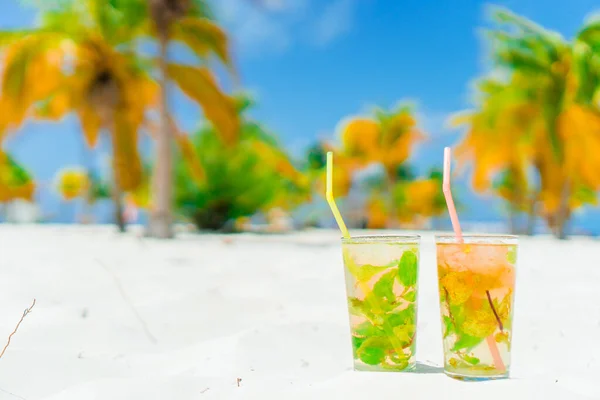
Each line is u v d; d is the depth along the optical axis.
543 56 18.22
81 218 23.95
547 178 20.25
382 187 39.41
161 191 13.02
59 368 2.06
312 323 2.85
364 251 1.84
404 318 1.84
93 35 13.77
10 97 12.98
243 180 22.03
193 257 7.06
